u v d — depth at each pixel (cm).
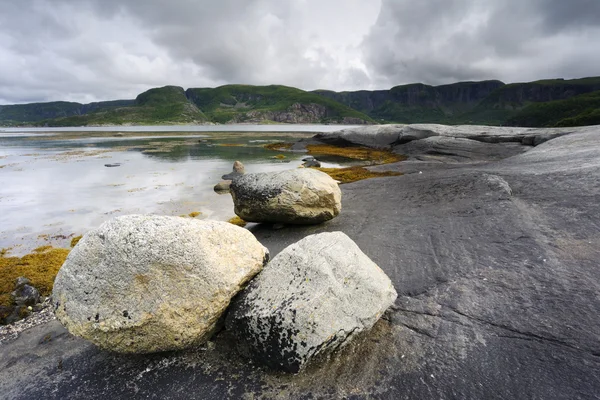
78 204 2014
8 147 5991
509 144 3562
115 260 603
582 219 994
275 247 1183
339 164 3619
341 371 575
